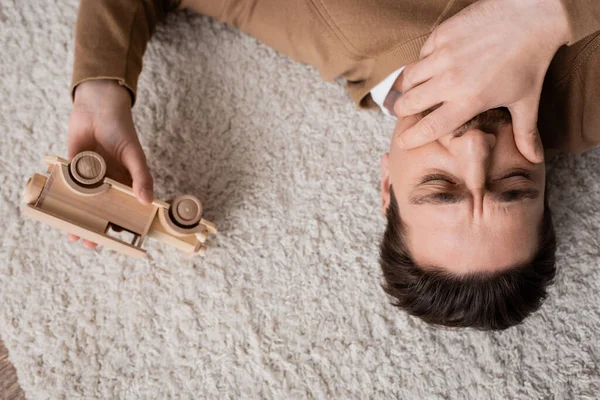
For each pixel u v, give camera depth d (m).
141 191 0.83
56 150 1.09
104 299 1.07
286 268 1.08
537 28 0.75
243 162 1.10
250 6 0.99
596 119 0.90
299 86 1.12
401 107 0.81
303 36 0.98
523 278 0.85
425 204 0.81
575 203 1.10
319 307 1.08
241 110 1.11
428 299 0.86
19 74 1.10
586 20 0.73
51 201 0.80
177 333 1.06
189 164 1.09
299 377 1.06
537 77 0.78
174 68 1.11
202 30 1.12
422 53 0.82
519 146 0.80
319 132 1.11
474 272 0.82
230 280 1.08
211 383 1.05
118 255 1.07
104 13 0.92
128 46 0.93
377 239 1.09
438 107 0.80
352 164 1.11
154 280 1.07
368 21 0.88
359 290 1.08
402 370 1.07
